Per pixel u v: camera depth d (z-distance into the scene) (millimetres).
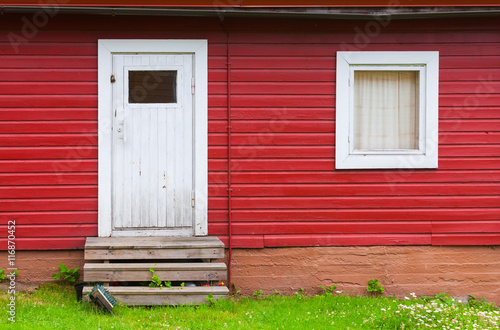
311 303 6766
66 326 5527
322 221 7285
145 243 6695
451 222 7363
